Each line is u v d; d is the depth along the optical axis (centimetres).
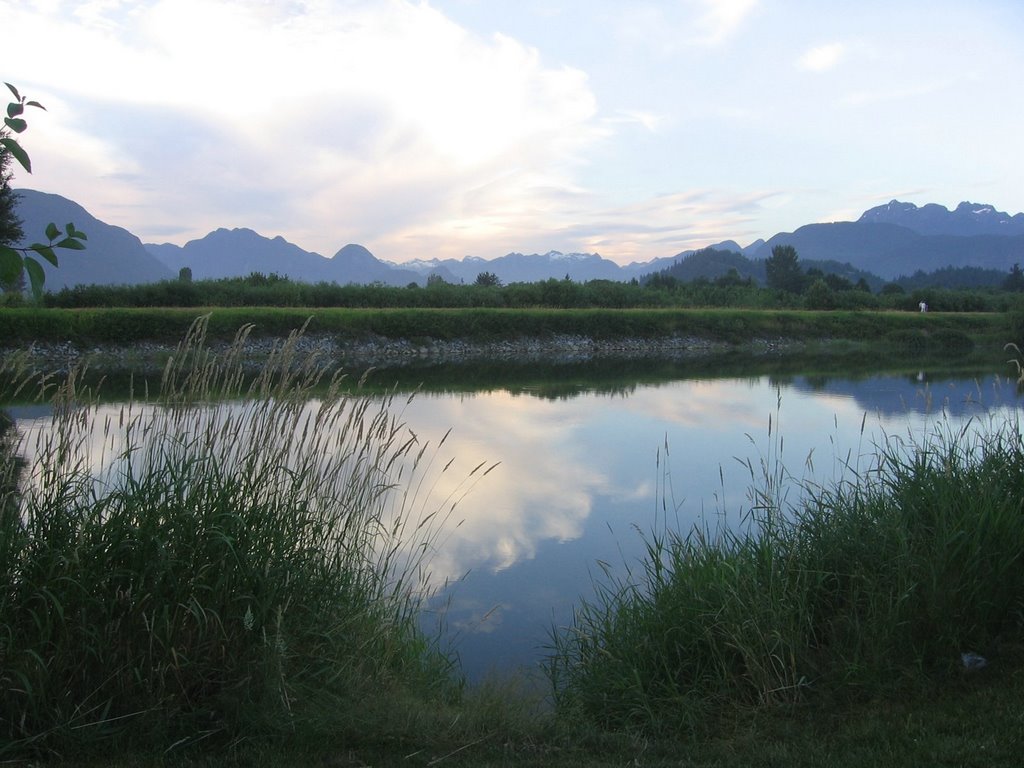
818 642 425
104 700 329
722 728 372
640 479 1041
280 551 387
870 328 4719
